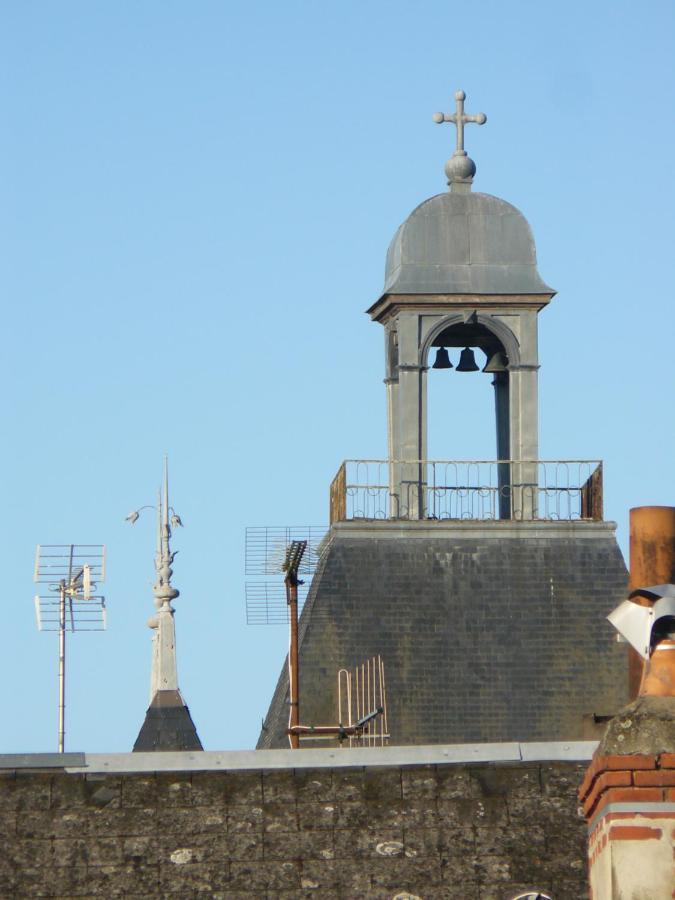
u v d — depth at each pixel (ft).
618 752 135.33
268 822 170.50
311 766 172.76
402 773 172.55
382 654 359.46
